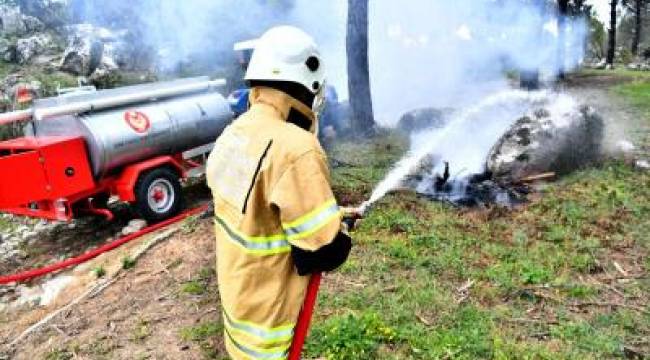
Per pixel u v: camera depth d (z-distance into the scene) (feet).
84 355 15.60
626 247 19.47
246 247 8.39
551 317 15.23
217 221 9.05
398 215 22.09
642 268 17.95
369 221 21.52
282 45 8.32
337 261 8.02
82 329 17.33
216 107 29.35
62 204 24.67
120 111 25.67
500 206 23.02
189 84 28.89
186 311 17.17
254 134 8.26
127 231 26.37
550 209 22.70
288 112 8.48
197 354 14.80
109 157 24.71
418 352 13.46
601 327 14.74
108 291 19.72
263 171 8.00
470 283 16.94
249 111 8.64
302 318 8.98
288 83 8.34
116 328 16.84
